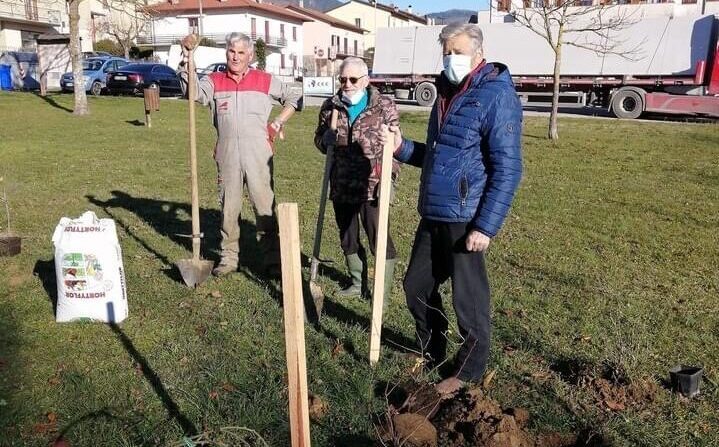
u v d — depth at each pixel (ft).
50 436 10.19
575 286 17.92
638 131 55.98
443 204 11.01
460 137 10.74
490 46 81.00
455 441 10.01
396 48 88.53
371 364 12.50
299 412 7.77
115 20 173.58
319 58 224.74
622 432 10.65
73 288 14.05
